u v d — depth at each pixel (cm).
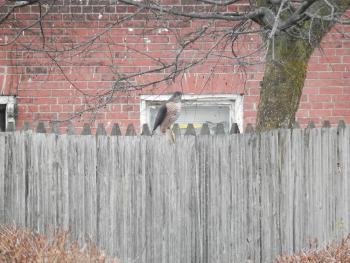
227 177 1944
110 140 1923
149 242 1931
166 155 1933
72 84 2281
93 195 1922
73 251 1583
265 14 1823
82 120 2502
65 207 1920
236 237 1948
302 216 1958
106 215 1922
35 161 1922
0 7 2350
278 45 2059
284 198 1956
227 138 1945
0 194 1919
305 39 1895
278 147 1956
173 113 1914
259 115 2112
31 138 1923
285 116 2075
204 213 1942
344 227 1962
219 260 1944
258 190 1952
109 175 1923
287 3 1762
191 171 1939
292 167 1959
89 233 1917
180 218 1936
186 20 2431
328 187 1962
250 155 1952
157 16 2008
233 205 1947
